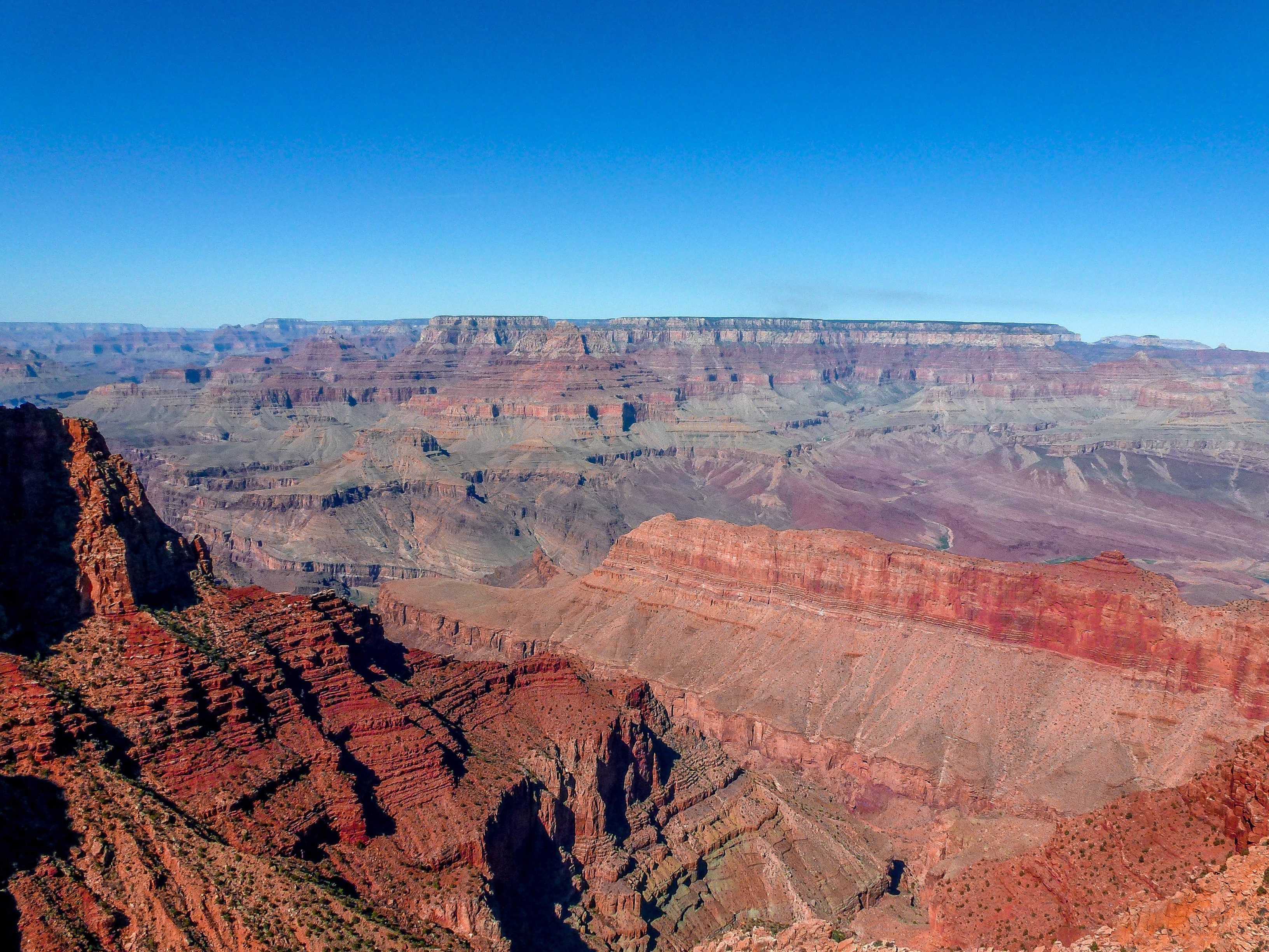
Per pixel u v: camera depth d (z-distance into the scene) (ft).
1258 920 170.50
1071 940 244.22
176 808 247.70
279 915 226.38
